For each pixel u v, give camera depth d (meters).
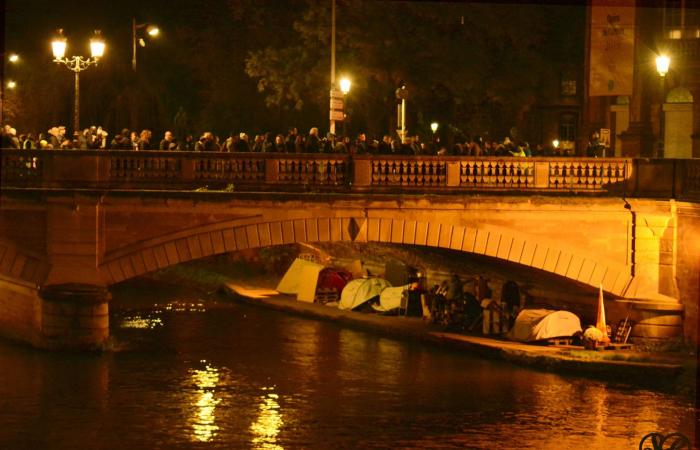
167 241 48.62
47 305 48.88
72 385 44.94
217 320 58.97
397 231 49.19
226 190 49.03
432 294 57.19
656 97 66.69
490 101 74.62
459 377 47.00
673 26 67.50
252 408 42.78
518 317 52.00
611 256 50.12
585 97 65.88
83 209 48.34
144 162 49.12
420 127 73.38
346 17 69.94
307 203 48.62
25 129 79.25
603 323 49.66
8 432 39.81
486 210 49.38
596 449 38.88
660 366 46.22
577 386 45.72
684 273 49.41
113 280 48.81
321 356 50.81
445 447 39.03
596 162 50.22
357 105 74.44
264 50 76.06
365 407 43.06
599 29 64.50
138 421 41.06
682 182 50.09
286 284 65.62
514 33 70.94
